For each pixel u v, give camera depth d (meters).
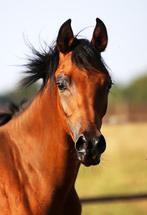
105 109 7.58
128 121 28.16
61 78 7.47
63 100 7.46
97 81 7.38
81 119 7.25
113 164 24.77
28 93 8.90
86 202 12.73
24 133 7.95
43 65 8.19
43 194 7.65
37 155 7.79
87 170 23.66
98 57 7.62
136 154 26.34
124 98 70.31
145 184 21.16
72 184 7.90
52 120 7.74
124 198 13.00
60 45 7.74
